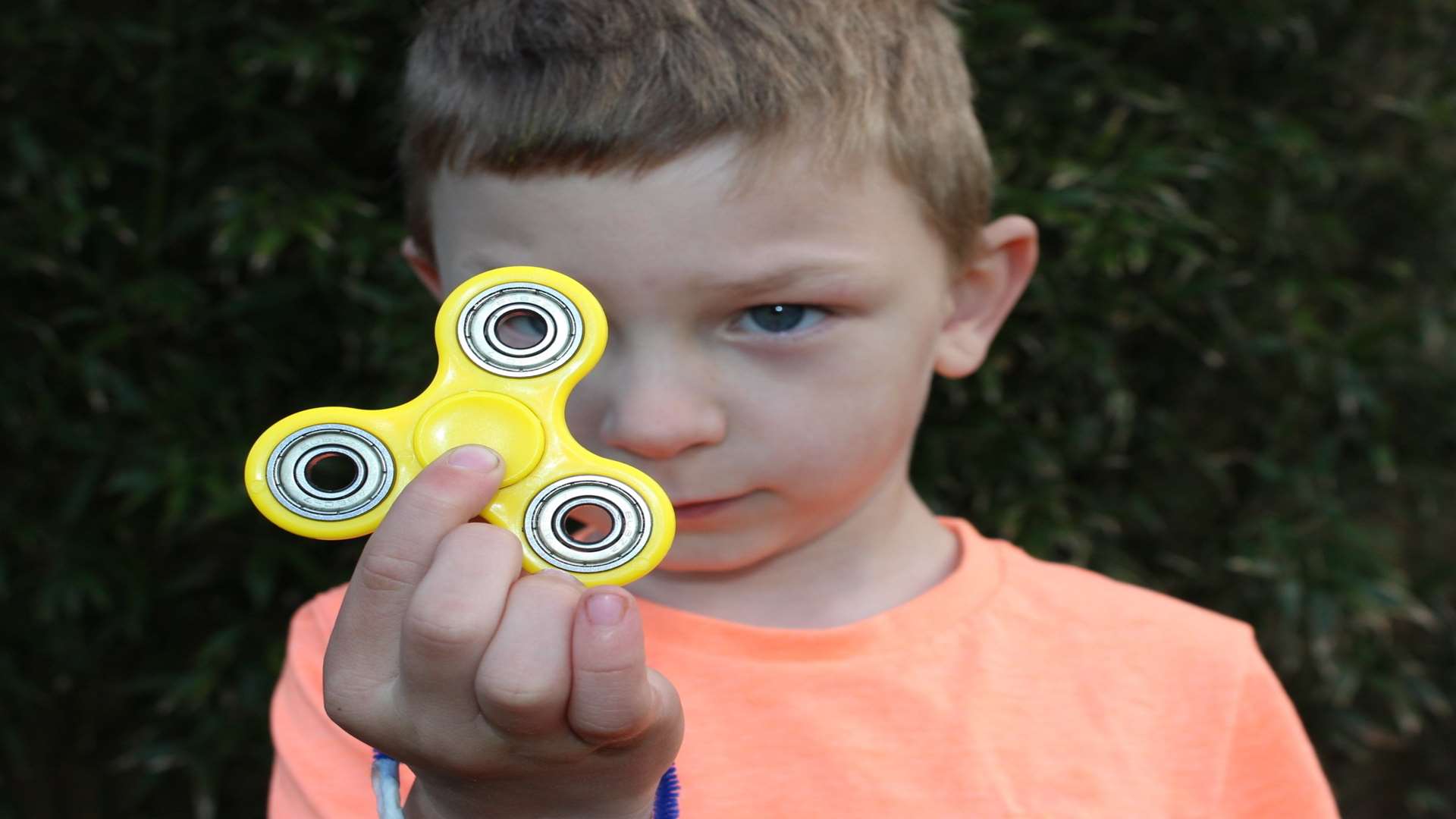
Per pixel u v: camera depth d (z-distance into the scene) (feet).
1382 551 7.16
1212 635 3.06
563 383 1.85
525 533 1.79
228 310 6.03
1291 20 6.45
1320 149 6.72
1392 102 6.70
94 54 6.08
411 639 1.67
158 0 6.18
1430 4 6.86
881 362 2.59
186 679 6.00
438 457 1.80
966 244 3.01
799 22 2.54
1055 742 2.77
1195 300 6.34
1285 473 6.70
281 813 2.84
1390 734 7.17
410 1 6.00
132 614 6.12
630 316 2.40
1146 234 5.67
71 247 5.82
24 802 6.68
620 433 2.37
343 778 2.77
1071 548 6.22
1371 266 7.22
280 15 6.10
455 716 1.73
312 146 6.16
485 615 1.66
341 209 5.95
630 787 1.93
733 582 2.90
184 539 6.23
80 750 6.75
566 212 2.36
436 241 2.75
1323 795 2.99
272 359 6.28
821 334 2.50
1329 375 6.66
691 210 2.34
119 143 6.15
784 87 2.43
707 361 2.46
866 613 2.95
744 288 2.39
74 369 5.94
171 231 6.03
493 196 2.44
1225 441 6.97
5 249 5.80
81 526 6.26
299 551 6.07
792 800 2.63
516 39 2.54
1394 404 7.09
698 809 2.62
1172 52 6.73
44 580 6.17
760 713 2.72
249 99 5.90
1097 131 6.32
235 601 6.51
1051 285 6.00
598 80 2.39
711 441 2.46
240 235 5.73
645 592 2.93
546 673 1.64
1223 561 6.70
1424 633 7.52
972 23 5.92
